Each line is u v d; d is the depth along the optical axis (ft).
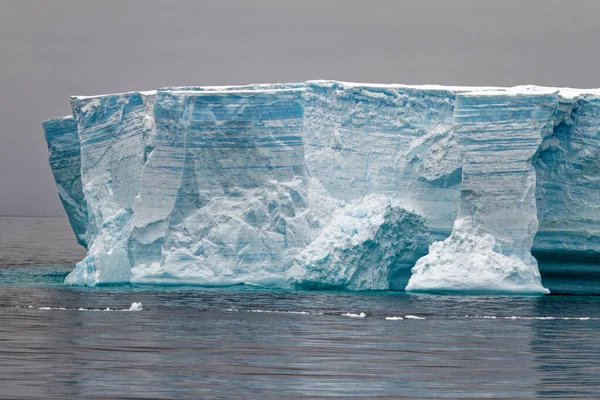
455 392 399.65
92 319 563.89
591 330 545.85
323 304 628.69
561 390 404.77
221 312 594.24
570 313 607.37
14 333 513.86
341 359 456.86
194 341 496.64
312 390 399.24
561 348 491.31
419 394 395.75
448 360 458.50
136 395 386.73
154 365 438.81
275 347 483.51
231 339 503.61
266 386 404.36
